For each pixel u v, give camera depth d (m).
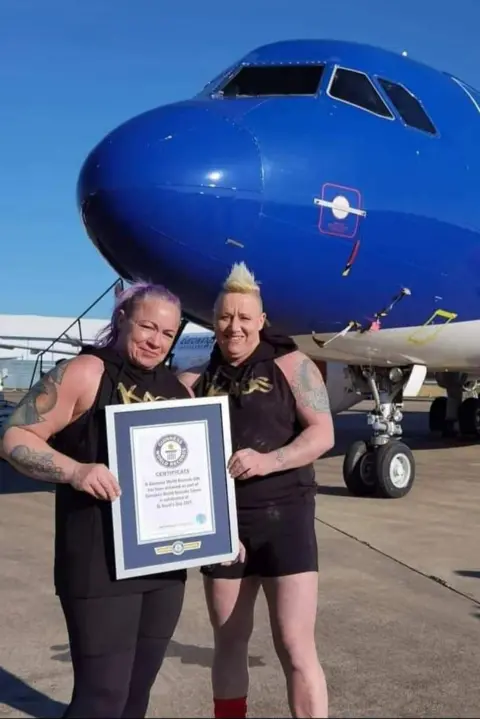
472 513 8.25
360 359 8.73
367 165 7.21
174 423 2.74
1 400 20.30
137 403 2.71
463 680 3.87
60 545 2.76
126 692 2.74
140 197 6.24
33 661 4.12
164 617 2.84
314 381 3.11
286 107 7.26
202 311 7.02
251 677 3.89
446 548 6.62
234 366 3.15
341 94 7.60
